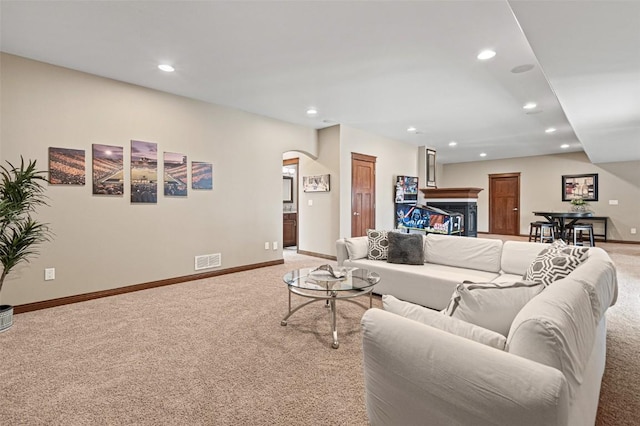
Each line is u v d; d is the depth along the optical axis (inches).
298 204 255.1
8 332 100.9
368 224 245.4
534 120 205.9
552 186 344.5
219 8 88.2
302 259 228.1
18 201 104.0
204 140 170.4
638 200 300.5
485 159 386.0
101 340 95.6
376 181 252.1
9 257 104.7
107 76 136.4
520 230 365.4
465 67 126.3
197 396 69.1
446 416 39.0
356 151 233.6
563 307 41.6
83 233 132.2
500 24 95.5
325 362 83.3
